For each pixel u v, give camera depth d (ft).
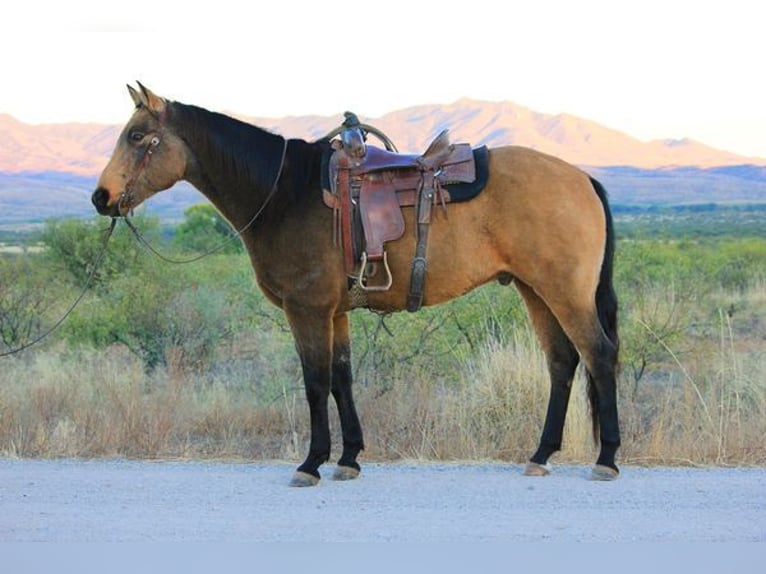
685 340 50.65
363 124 29.25
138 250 57.57
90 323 51.34
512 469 29.63
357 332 40.40
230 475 28.68
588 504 25.07
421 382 38.09
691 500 25.38
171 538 22.07
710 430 31.89
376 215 27.84
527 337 39.52
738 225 232.53
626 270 55.11
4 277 58.44
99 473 28.73
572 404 32.01
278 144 28.89
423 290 28.40
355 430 28.96
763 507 24.67
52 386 39.73
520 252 28.19
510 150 29.01
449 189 28.07
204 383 41.47
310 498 25.82
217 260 67.56
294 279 28.37
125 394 37.35
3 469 29.25
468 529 22.77
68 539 21.99
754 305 70.85
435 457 31.40
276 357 43.21
